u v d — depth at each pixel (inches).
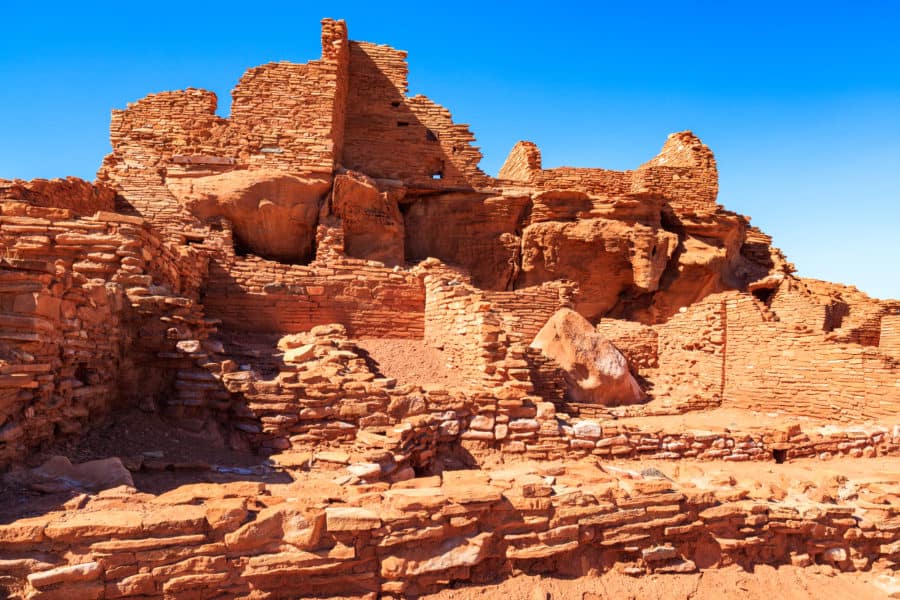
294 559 182.5
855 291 936.3
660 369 710.5
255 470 256.8
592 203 920.3
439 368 470.0
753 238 1086.4
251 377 310.0
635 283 906.1
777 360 577.3
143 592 163.9
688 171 984.3
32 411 202.1
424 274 589.3
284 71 765.3
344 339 440.8
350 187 753.6
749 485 297.0
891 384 475.2
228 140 738.8
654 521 243.9
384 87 918.4
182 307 319.3
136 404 290.7
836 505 285.4
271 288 539.8
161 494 195.3
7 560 152.1
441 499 209.3
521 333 616.4
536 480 239.9
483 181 922.1
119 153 719.1
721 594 240.1
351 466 261.4
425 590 202.2
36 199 469.4
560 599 215.2
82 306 244.1
